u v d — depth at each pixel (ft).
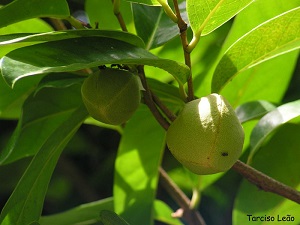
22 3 1.22
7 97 1.65
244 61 1.32
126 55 1.15
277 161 1.60
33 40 1.14
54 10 1.26
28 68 1.04
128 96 1.22
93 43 1.16
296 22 1.26
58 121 1.63
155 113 1.28
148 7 1.49
